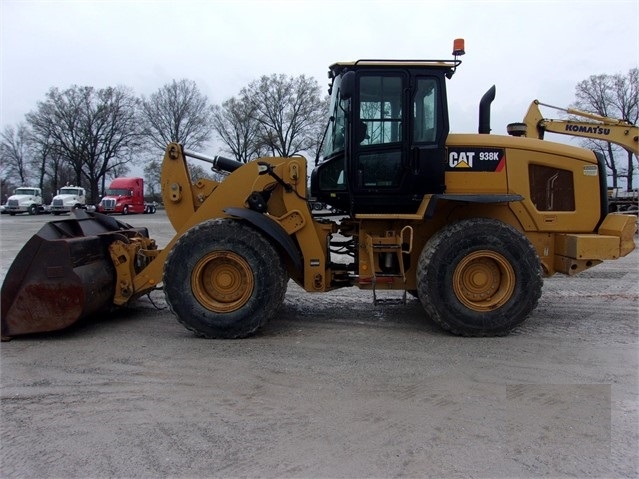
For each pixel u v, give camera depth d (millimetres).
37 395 3648
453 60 5152
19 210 38344
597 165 5508
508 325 5020
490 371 4102
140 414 3346
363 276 5441
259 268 4949
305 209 5277
